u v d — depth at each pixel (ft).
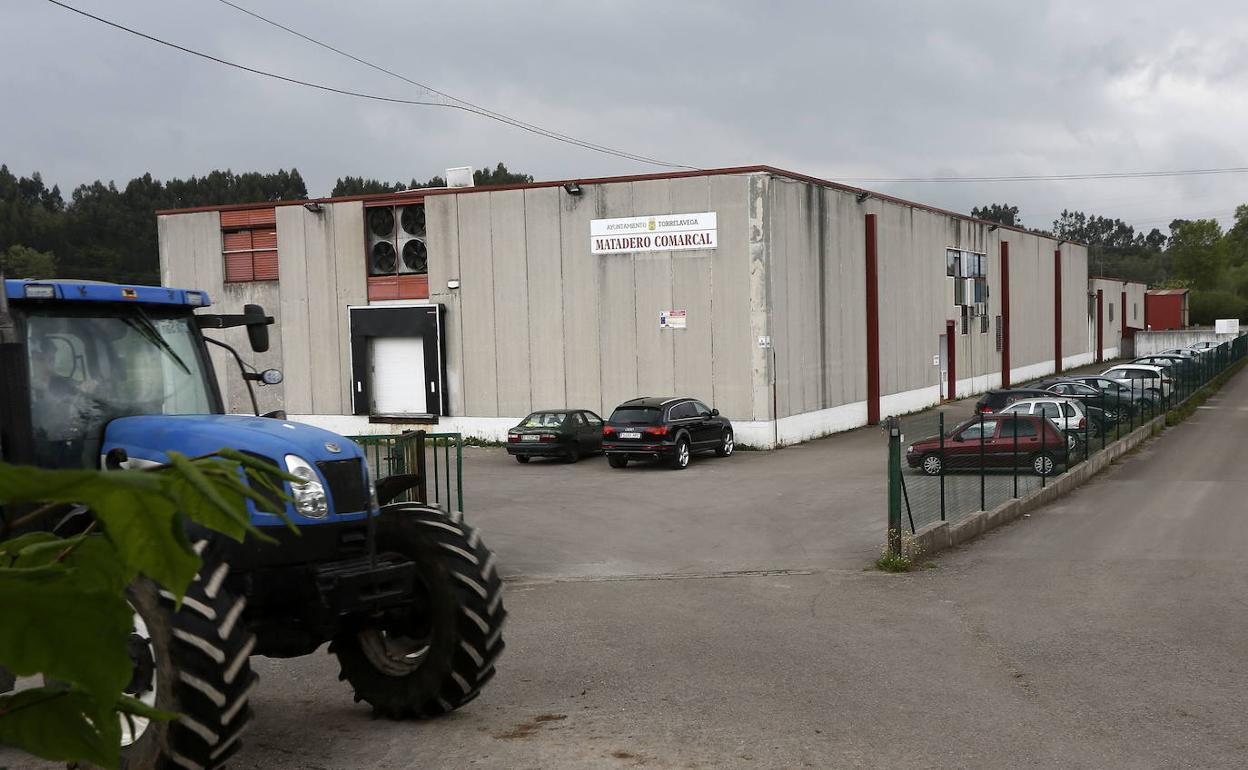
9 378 19.08
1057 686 26.35
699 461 90.17
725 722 23.29
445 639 22.35
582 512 62.80
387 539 22.80
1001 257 173.37
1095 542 50.80
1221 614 34.94
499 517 61.16
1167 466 82.07
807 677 27.17
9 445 19.06
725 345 98.53
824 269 109.29
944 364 148.97
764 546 51.11
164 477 2.66
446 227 108.06
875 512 60.49
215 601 17.44
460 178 111.04
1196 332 273.33
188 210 118.62
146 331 21.77
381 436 41.52
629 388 102.17
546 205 104.12
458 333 108.37
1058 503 64.90
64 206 355.56
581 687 26.18
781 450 97.60
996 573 43.27
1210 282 409.08
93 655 2.50
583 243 102.94
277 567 20.12
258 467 2.98
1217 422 118.52
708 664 28.53
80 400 20.43
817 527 56.08
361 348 112.06
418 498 41.45
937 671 27.84
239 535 2.74
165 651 16.67
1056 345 209.67
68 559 2.62
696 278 99.14
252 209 115.96
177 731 16.66
